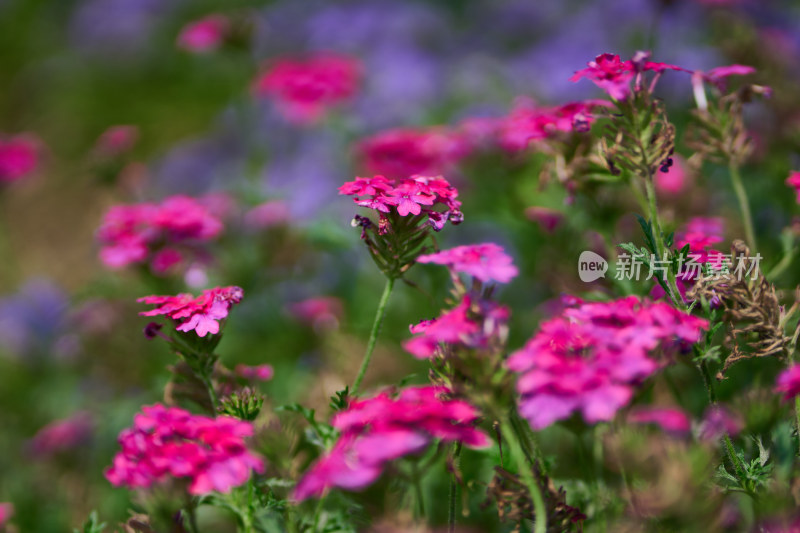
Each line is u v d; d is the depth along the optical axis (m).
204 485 1.10
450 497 1.13
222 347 1.45
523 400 1.09
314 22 3.00
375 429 1.08
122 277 1.44
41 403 1.61
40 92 3.59
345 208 1.79
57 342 1.66
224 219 1.50
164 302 1.16
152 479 1.11
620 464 1.12
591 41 2.19
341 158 1.99
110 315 1.48
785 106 1.37
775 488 1.12
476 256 1.11
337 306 1.45
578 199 1.27
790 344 1.13
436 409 1.08
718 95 1.23
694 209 1.32
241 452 1.11
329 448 1.15
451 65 2.52
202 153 2.49
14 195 2.62
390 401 1.10
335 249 1.49
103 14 3.78
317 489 1.08
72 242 2.42
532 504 1.12
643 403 1.16
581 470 1.17
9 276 2.19
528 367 1.08
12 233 2.49
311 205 1.87
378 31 2.83
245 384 1.20
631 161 1.15
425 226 1.16
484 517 1.22
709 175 1.37
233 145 2.46
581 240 1.31
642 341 1.09
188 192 2.41
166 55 3.59
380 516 1.13
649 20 2.10
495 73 2.27
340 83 1.72
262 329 1.48
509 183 1.41
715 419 1.12
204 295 1.17
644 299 1.11
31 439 1.45
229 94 3.31
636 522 1.12
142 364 1.47
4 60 3.90
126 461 1.11
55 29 4.02
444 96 2.29
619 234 1.28
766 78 1.39
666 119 1.15
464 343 1.09
